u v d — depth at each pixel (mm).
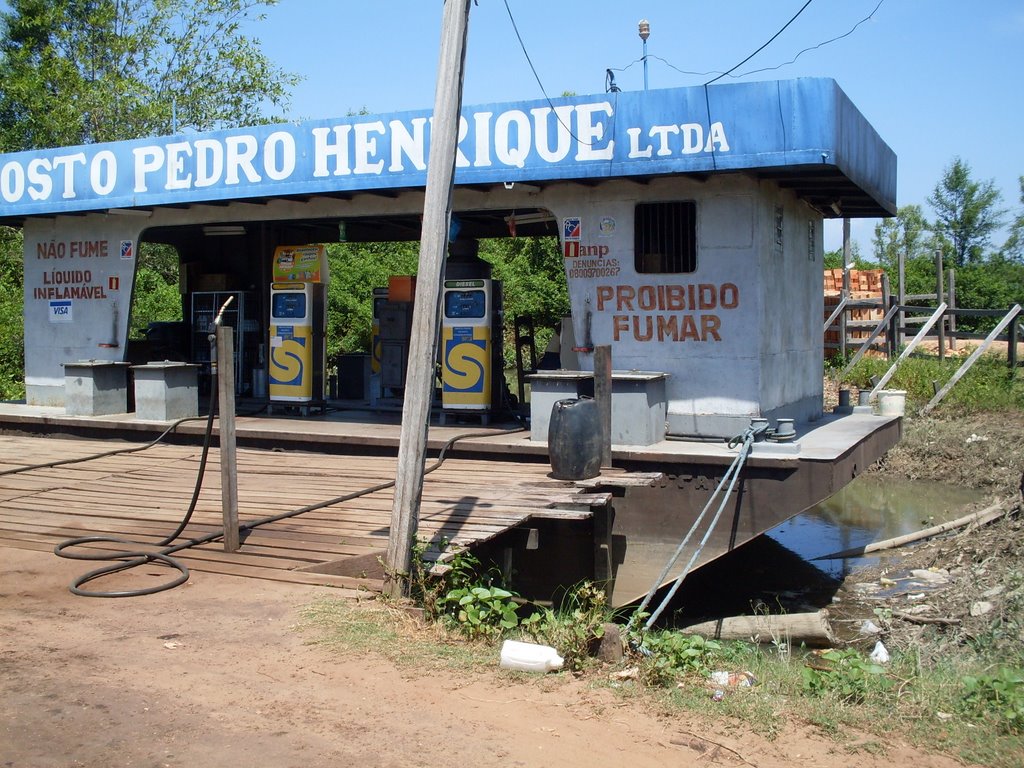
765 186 9609
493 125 9641
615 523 8766
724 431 9531
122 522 7602
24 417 12391
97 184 12055
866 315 23688
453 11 5910
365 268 25875
